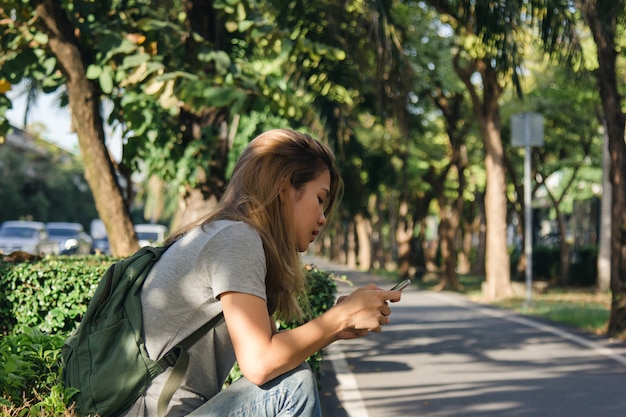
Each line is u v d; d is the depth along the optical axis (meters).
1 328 6.83
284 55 9.33
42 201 60.06
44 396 3.33
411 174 31.61
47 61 9.57
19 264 6.91
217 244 2.75
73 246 34.88
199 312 2.77
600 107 28.66
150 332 2.79
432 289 29.81
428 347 11.98
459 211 30.81
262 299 2.71
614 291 13.27
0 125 9.78
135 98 9.51
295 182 2.89
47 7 9.12
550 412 7.52
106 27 9.39
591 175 39.94
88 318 2.82
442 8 14.47
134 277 2.83
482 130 23.36
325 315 2.73
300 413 2.72
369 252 52.12
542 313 17.34
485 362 10.50
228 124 10.16
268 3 13.61
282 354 2.65
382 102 17.59
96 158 9.68
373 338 13.12
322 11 13.60
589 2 12.89
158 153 9.67
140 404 2.79
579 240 34.72
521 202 33.50
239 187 2.90
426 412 7.52
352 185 23.67
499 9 12.64
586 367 10.08
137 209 73.94
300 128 15.96
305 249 3.00
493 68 21.03
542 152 34.19
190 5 10.02
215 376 2.86
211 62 9.64
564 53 14.34
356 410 7.51
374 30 12.90
